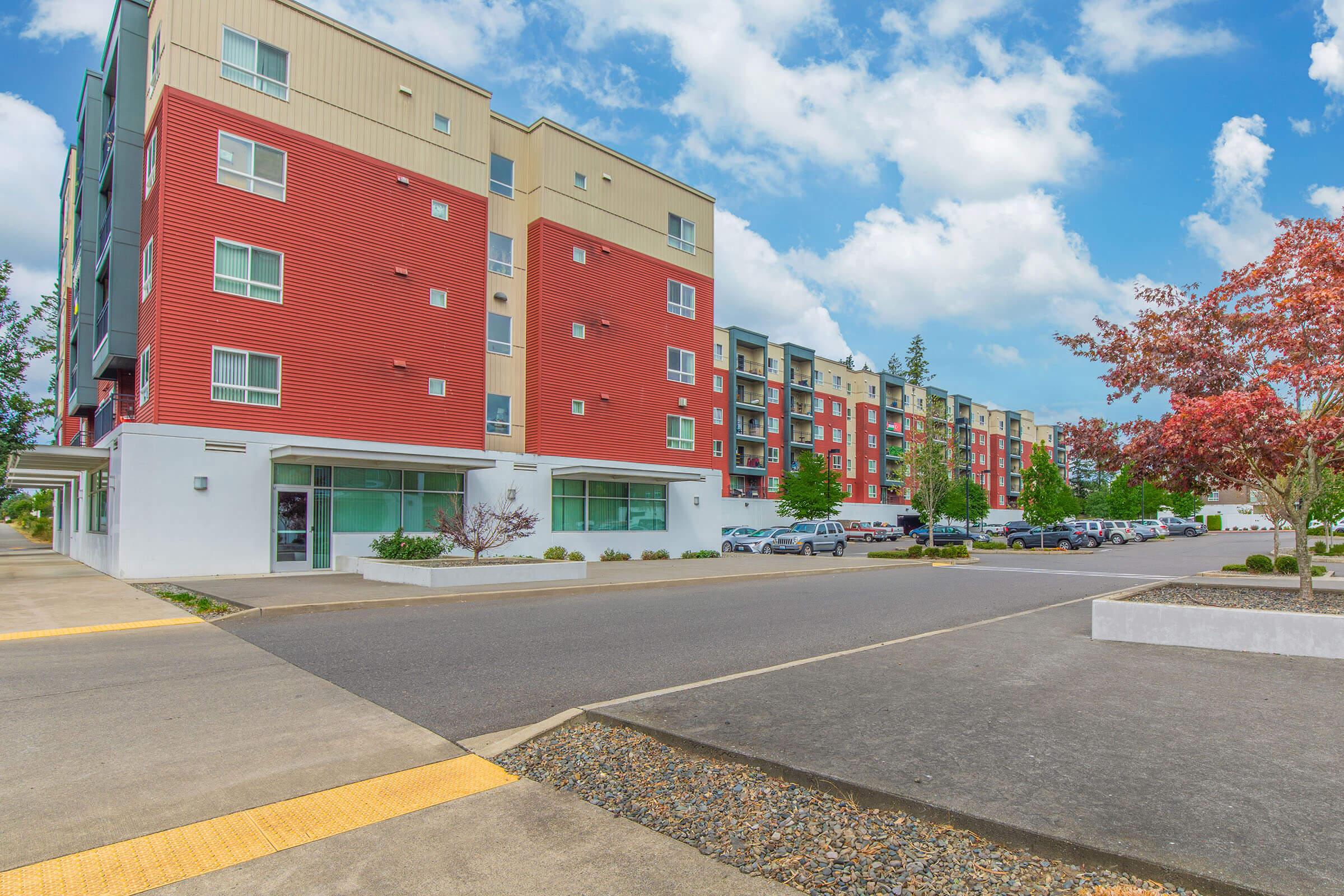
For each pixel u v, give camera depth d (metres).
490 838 3.75
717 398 53.31
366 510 20.59
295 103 19.95
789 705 5.91
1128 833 3.53
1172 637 8.75
